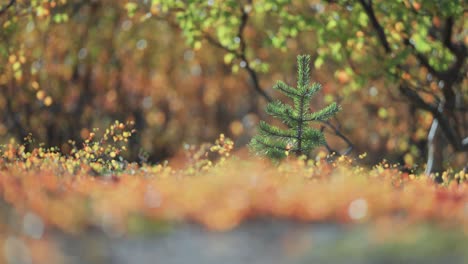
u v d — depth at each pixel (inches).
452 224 329.1
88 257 287.3
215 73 1811.0
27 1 928.9
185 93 1803.6
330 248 298.0
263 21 1489.9
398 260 283.4
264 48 1571.1
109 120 1658.5
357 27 887.7
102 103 1652.3
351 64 898.7
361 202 355.3
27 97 1471.5
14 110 1461.6
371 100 1363.2
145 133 1690.5
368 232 313.1
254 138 538.9
